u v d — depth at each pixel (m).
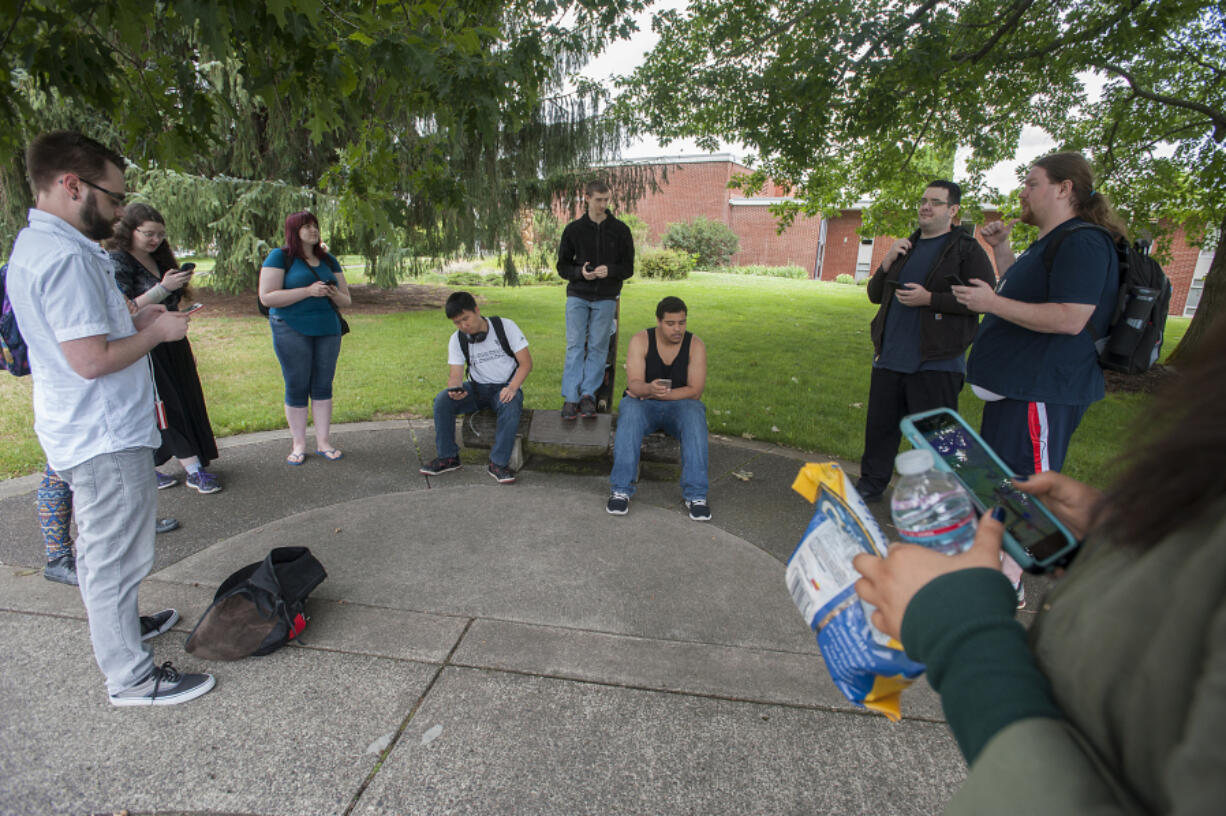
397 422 5.58
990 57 8.00
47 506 2.88
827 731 2.19
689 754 2.08
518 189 12.77
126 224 3.58
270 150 11.16
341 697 2.29
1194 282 19.02
